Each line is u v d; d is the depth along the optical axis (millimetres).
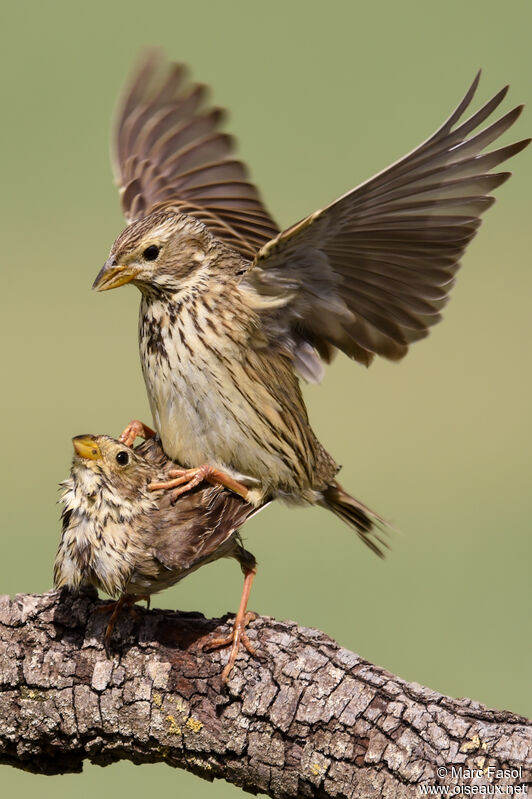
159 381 10891
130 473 9977
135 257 10703
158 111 13133
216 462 10875
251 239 12508
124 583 9695
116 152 13055
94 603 9766
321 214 9859
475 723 8961
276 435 10898
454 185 9836
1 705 9531
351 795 9055
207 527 10086
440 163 9641
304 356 11180
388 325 10875
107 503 9828
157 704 9383
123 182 12898
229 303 10766
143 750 9508
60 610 9680
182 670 9422
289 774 9203
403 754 8938
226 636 9547
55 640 9594
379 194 9781
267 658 9398
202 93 13094
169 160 12977
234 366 10742
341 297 10789
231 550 10492
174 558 9766
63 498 9969
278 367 11039
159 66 13117
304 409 11281
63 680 9484
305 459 11156
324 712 9141
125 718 9430
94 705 9453
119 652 9523
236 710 9289
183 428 10867
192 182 12867
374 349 11070
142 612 9711
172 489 10273
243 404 10773
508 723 8953
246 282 10773
